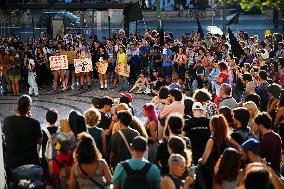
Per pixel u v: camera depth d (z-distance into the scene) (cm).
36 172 1462
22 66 3666
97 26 6050
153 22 7056
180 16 7238
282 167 1472
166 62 3578
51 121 1619
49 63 3728
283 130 1564
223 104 1878
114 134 1460
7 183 1550
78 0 6450
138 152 1164
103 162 1216
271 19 6950
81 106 3225
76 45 3634
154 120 1698
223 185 1171
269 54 3622
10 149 1543
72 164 1371
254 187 898
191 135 1521
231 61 2903
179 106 1772
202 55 3169
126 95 1912
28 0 6147
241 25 6606
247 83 2142
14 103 3322
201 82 3145
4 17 5228
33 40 3956
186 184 1238
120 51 3562
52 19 4816
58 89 3709
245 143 1260
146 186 1141
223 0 1734
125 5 4469
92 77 3838
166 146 1370
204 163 1364
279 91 1903
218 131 1370
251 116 1669
